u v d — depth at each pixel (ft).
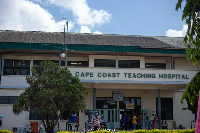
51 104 54.65
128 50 87.30
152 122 87.30
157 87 90.07
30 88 57.98
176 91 100.01
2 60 87.81
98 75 82.43
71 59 91.97
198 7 39.60
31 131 72.79
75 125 79.00
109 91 96.02
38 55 89.30
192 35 40.14
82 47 85.05
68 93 56.54
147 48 88.43
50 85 57.11
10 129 76.48
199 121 25.13
